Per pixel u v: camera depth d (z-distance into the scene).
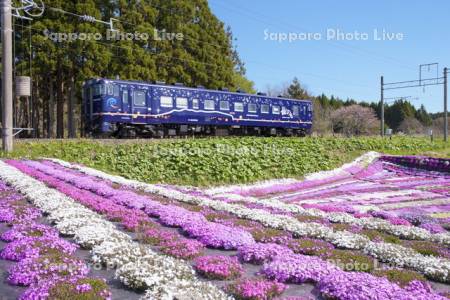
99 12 36.91
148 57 39.50
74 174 17.34
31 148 22.09
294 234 9.90
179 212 11.16
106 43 37.09
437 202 18.94
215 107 34.50
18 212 10.06
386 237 9.95
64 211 9.96
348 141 36.75
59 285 5.86
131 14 38.78
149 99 29.78
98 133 27.89
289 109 42.16
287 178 24.80
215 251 8.50
